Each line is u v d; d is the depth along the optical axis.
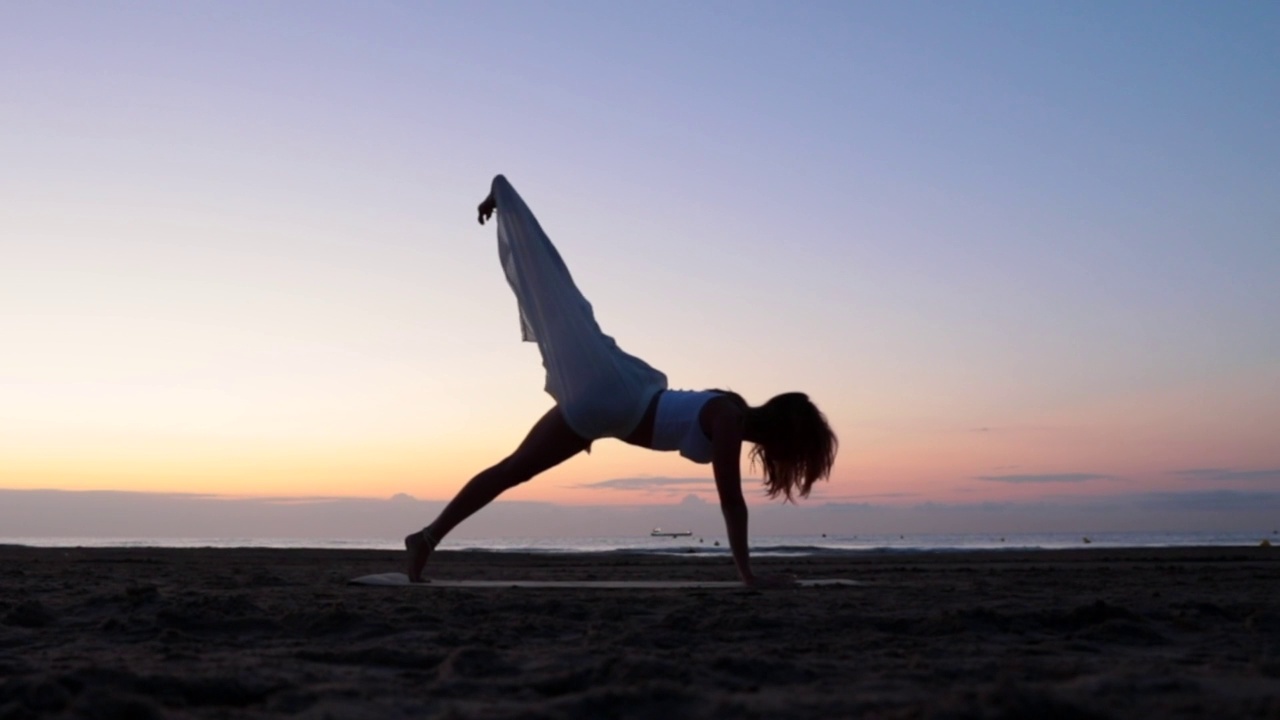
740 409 6.04
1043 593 5.86
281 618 3.97
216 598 4.50
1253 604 4.93
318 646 3.40
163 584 6.75
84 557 13.94
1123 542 61.25
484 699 2.41
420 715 2.23
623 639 3.46
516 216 6.10
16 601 4.98
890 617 4.07
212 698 2.53
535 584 6.41
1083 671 2.71
